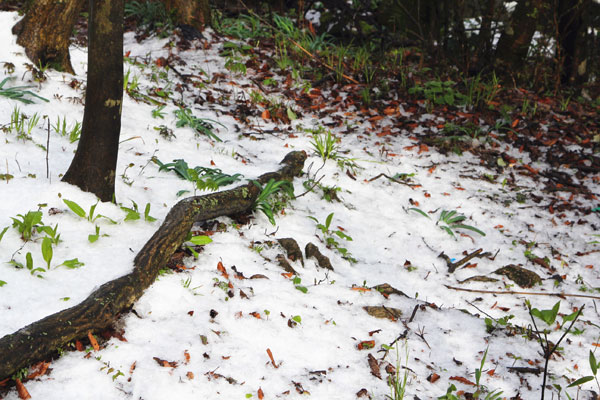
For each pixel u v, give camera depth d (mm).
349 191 5059
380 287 3586
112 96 3385
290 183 4535
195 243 3379
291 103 6742
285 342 2826
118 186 3955
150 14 8078
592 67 8312
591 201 5434
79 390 2297
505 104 7074
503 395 2732
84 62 6250
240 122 6023
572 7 7660
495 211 5148
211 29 8273
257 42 8141
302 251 3877
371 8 9531
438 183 5539
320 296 3326
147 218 3551
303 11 9828
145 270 2965
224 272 3264
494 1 7934
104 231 3330
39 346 2363
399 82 7488
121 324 2707
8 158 3908
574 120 7008
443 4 8469
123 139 4785
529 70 7859
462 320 3383
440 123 6645
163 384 2379
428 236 4645
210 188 4152
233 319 2908
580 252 4605
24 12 5762
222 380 2477
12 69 5203
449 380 2787
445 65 8031
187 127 5441
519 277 4066
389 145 6125
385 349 2918
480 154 6148
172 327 2750
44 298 2691
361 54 8242
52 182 3629
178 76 6734
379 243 4387
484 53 8102
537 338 3273
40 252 3037
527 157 6184
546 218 5109
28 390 2256
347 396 2539
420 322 3293
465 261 4227
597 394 2824
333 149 5773
